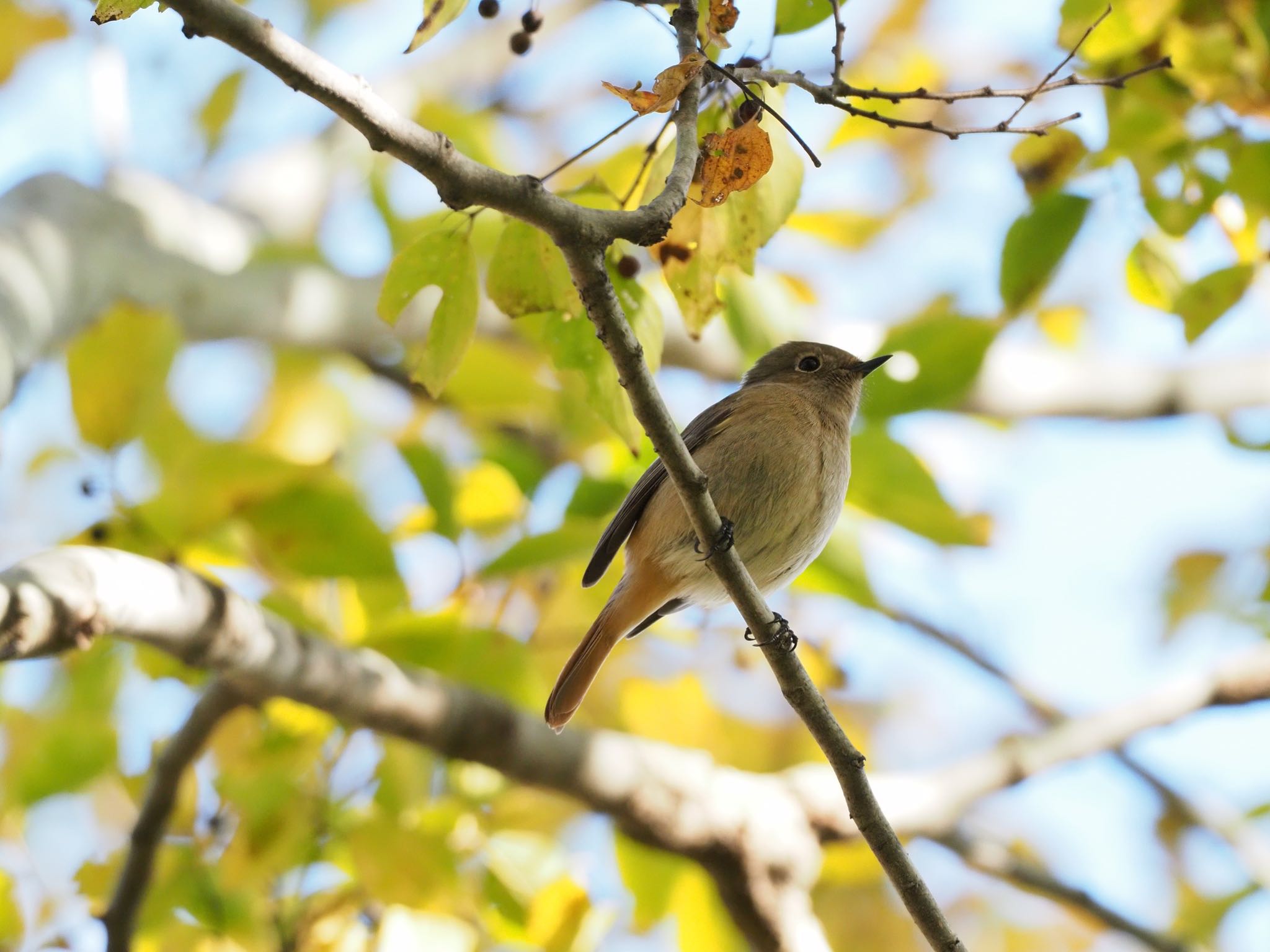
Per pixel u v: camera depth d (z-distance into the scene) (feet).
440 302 23.09
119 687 37.52
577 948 32.60
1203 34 28.81
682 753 33.47
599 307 19.80
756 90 23.02
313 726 32.73
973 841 39.96
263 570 31.24
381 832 30.42
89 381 27.43
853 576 35.17
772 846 32.94
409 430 47.24
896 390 36.81
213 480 27.84
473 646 33.47
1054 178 31.42
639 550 31.68
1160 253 32.14
